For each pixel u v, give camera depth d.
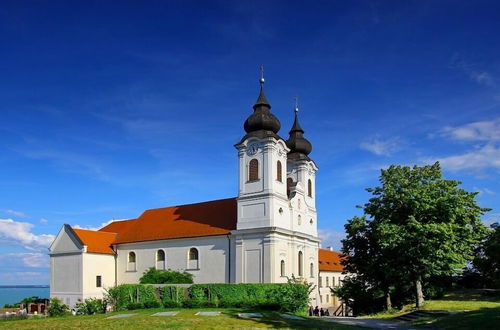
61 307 60.75
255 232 61.50
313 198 74.50
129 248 75.00
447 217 51.34
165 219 76.00
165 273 64.19
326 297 93.44
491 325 34.78
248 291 53.88
